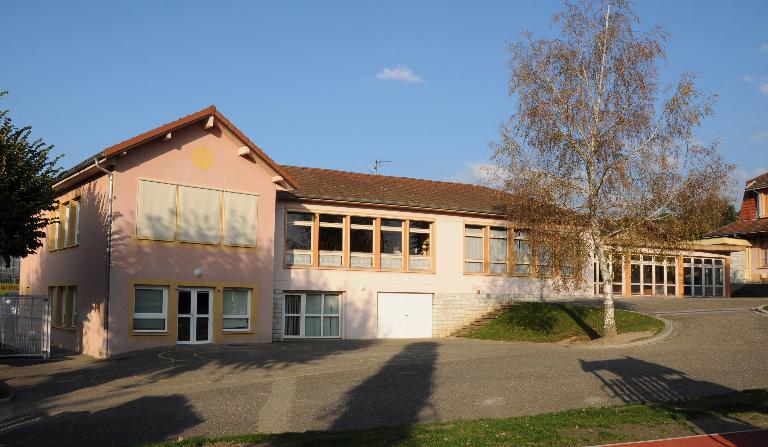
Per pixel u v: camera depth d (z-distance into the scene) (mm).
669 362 18172
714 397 14055
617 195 22828
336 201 29438
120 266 23344
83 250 25609
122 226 23516
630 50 22797
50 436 11477
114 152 23062
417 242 31953
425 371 18094
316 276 29188
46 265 30188
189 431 11805
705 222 22422
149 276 23922
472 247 33188
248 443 10625
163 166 24500
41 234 20047
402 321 31078
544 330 28703
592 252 24172
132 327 23469
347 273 29891
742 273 45312
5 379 18172
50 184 20234
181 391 15672
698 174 22344
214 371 18750
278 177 26969
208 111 25031
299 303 29125
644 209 22812
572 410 13203
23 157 19281
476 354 21938
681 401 13789
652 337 23031
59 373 19156
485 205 33531
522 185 23625
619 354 19953
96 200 24688
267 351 23234
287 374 18078
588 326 27844
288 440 10711
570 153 23359
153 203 24219
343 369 18844
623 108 22734
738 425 11852
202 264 25125
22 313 22875
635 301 35406
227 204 25859
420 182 35156
